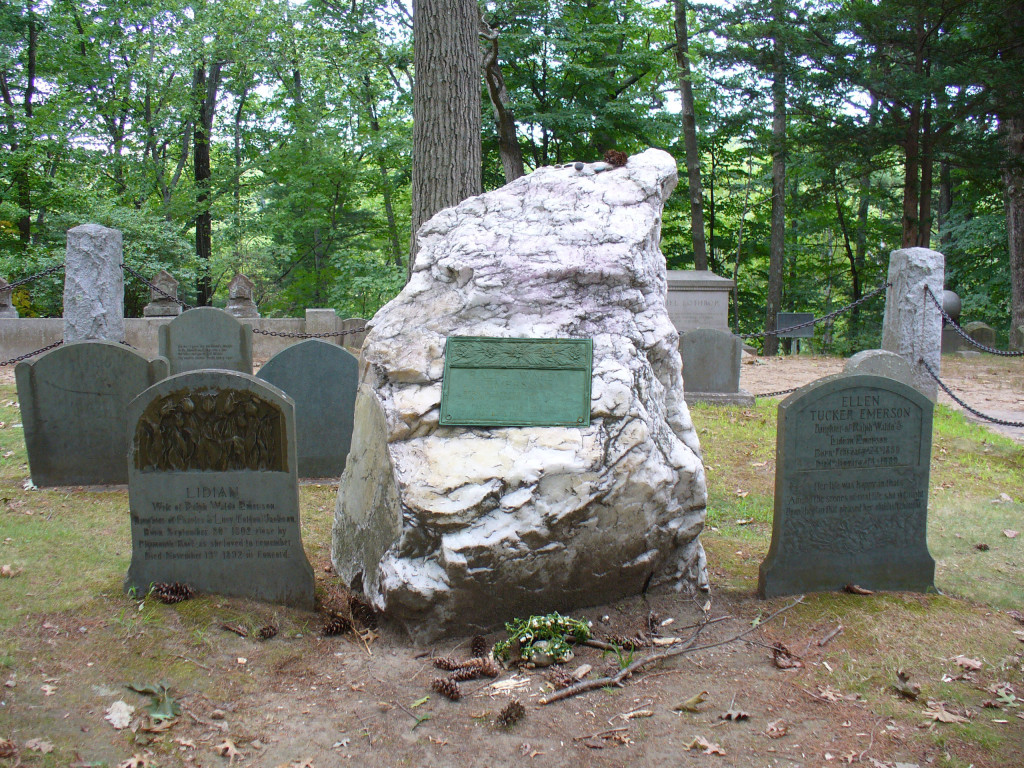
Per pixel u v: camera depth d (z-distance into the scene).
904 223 19.62
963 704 3.44
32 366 6.79
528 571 4.12
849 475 4.66
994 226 25.12
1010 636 4.06
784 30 18.80
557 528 4.10
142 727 3.21
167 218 25.30
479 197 5.30
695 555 4.72
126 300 20.39
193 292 24.56
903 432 4.68
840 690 3.60
